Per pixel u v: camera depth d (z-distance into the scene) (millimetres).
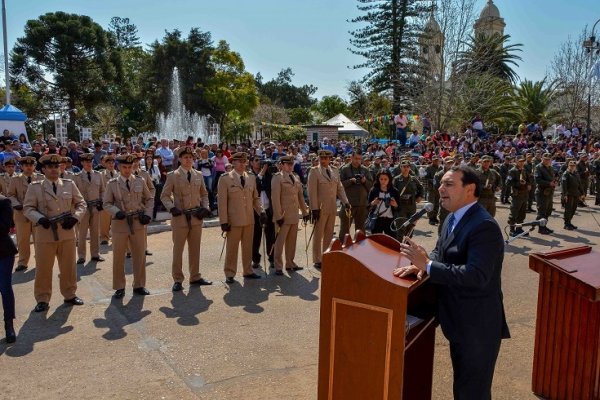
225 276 7812
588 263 4227
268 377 4625
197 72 47719
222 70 48812
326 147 23297
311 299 6863
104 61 42875
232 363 4906
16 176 8227
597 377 3982
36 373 4699
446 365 4875
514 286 7504
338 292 2980
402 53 32031
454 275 2895
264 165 8906
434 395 4270
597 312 3898
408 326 3129
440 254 3244
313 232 8633
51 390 4387
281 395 4297
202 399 4230
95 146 14570
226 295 7020
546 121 35969
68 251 6469
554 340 4145
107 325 5883
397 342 2834
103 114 44344
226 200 7496
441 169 12586
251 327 5828
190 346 5301
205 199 7562
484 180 10039
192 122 43719
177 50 47750
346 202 8906
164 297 6918
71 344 5348
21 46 40656
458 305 3070
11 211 5422
